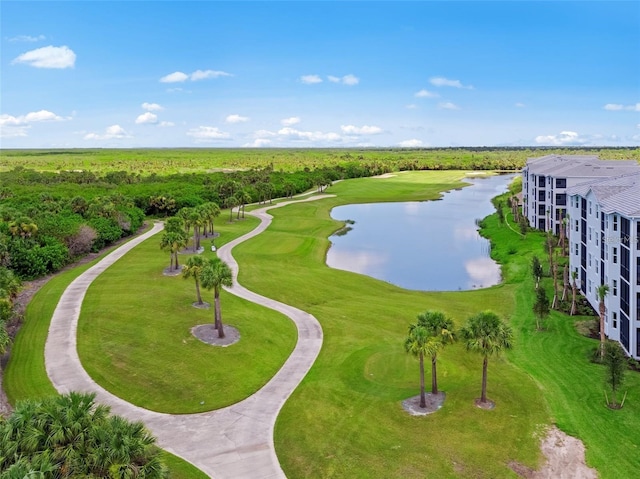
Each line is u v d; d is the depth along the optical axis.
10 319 49.72
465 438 33.00
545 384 40.16
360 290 66.56
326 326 53.03
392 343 48.69
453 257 91.12
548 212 102.50
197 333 49.12
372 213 144.88
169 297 59.03
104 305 55.81
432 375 39.66
